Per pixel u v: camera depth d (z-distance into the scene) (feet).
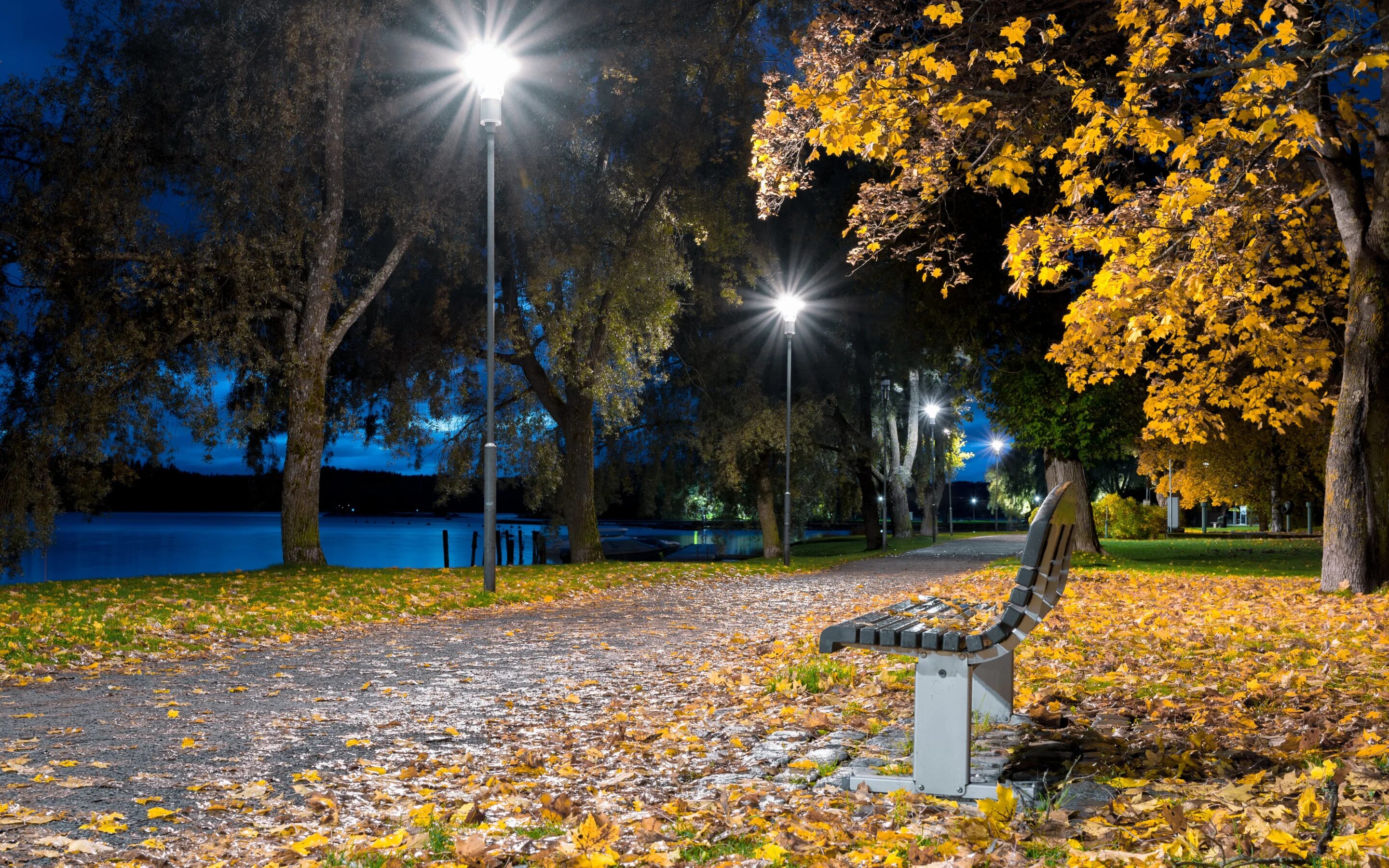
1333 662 23.90
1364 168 54.24
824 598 56.44
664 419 117.70
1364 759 14.11
